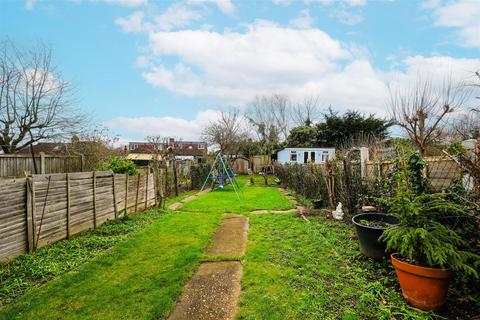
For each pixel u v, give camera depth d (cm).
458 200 336
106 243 502
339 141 2897
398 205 309
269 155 3044
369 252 391
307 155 2695
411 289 281
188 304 301
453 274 273
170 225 647
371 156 791
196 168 1627
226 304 301
